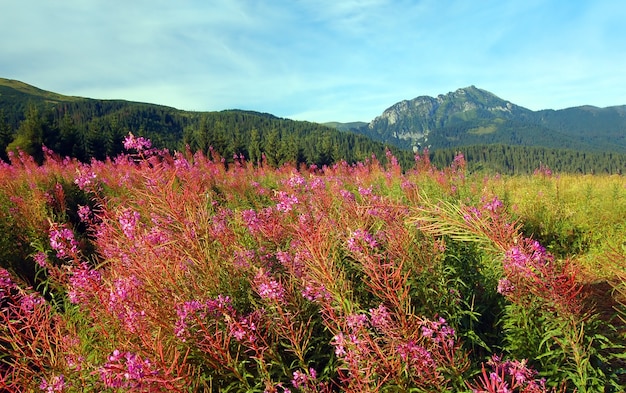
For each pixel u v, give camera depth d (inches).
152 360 86.2
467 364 100.5
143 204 169.0
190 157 498.6
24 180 353.1
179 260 125.9
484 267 162.6
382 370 92.0
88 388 100.7
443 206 162.6
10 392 97.4
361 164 498.3
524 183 502.6
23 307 113.4
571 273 105.0
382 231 147.6
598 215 316.8
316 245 111.9
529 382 81.0
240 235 165.5
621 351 135.2
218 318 110.5
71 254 114.7
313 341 118.8
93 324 121.3
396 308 101.3
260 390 101.6
